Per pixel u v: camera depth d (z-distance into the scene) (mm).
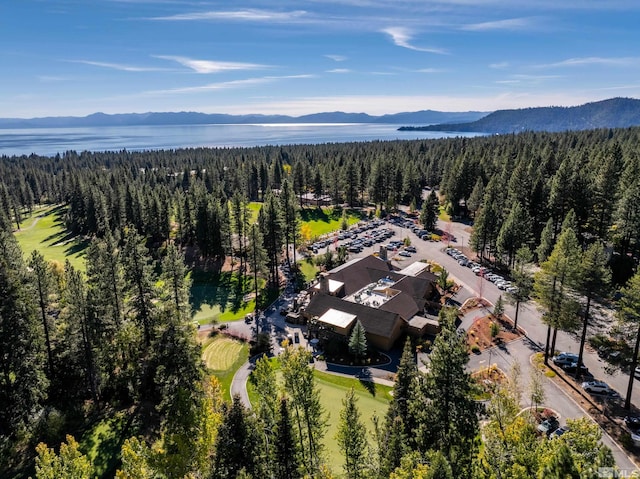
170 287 59938
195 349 34906
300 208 152625
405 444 31516
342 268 81000
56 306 55438
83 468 27906
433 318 66875
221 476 27062
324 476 29969
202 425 31234
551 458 20625
